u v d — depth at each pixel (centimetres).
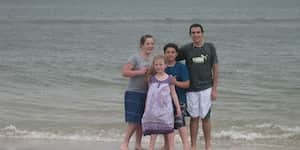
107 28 6378
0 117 1160
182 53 784
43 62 2373
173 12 14088
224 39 4369
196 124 803
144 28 6388
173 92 751
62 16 10444
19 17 9719
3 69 2028
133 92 777
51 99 1407
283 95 1501
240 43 3878
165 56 770
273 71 2095
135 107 778
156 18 9606
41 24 7225
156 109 738
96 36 4847
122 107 1304
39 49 3250
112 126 1070
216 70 788
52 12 13512
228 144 904
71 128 1046
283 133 999
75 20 8512
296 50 3203
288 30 5912
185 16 10788
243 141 931
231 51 3133
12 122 1108
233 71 2081
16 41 4069
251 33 5316
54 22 7831
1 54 2842
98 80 1786
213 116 1188
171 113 744
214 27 6631
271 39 4353
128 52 3070
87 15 11269
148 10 16512
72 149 841
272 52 3066
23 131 1007
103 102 1373
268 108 1294
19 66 2158
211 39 4375
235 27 6631
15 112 1222
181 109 776
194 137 808
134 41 4169
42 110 1255
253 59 2620
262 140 940
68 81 1759
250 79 1848
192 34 773
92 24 7362
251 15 11500
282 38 4488
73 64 2300
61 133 994
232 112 1241
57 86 1652
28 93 1498
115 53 2997
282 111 1255
